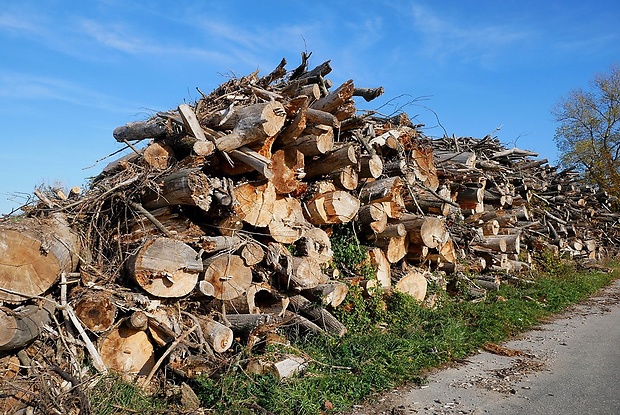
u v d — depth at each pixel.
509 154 14.08
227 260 5.88
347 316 7.27
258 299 6.75
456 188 10.68
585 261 17.55
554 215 16.50
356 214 7.79
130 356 5.16
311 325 6.63
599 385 5.75
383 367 6.05
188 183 5.37
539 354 7.09
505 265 12.16
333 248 7.80
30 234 4.50
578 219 18.45
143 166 6.03
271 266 6.49
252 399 5.00
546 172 18.03
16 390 4.27
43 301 4.64
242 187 6.11
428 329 7.61
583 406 5.11
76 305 4.87
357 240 7.86
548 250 14.73
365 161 7.67
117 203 5.77
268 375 5.38
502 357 6.96
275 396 4.99
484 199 11.98
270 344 5.91
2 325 4.17
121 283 5.36
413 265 9.36
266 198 6.36
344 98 6.76
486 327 8.25
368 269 7.73
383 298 7.99
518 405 5.17
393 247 8.31
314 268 6.65
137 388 4.91
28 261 4.47
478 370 6.34
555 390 5.61
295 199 6.96
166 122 6.47
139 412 4.59
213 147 5.80
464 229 10.91
